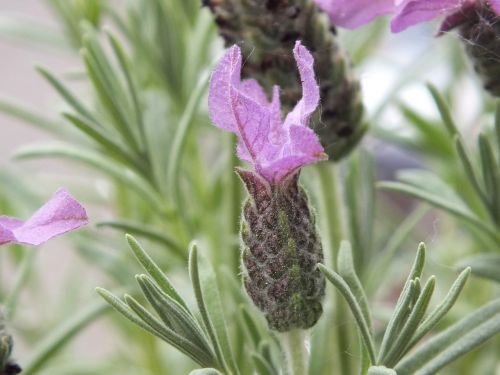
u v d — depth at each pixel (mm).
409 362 175
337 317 204
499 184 198
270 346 201
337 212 207
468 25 181
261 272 169
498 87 185
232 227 226
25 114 252
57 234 156
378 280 236
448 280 271
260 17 190
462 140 196
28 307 312
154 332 164
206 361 168
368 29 264
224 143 233
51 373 271
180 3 259
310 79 159
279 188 167
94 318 230
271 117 163
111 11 262
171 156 225
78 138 252
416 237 298
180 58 257
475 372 260
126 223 218
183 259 225
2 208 270
